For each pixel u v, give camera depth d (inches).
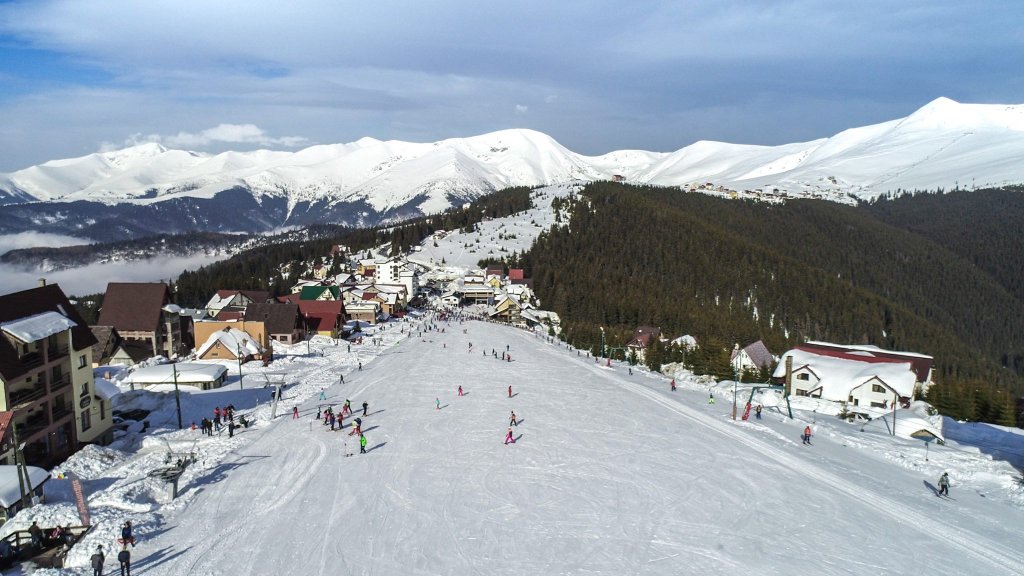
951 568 1283.2
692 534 1402.6
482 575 1205.1
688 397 2851.9
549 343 4788.4
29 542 1283.2
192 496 1544.0
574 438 2095.2
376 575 1192.8
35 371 1793.8
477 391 2795.3
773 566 1273.4
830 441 2167.8
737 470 1815.9
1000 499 1652.3
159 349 3786.9
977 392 2896.2
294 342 4188.0
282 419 2258.9
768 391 3036.4
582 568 1242.6
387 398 2630.4
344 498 1547.7
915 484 1754.4
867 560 1307.8
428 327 5270.7
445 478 1695.4
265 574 1187.3
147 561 1222.3
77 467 1717.5
